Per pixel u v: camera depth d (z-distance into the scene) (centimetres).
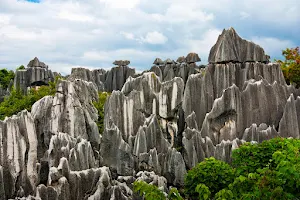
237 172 1908
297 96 3222
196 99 3356
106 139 2708
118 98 3003
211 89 3394
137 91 3098
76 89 3023
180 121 3331
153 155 2725
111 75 6900
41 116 2692
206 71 3450
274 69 3506
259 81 3234
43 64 6788
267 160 1920
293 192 1338
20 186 2084
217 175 2028
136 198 2297
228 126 3141
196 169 2155
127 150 2677
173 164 2686
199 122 3331
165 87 3203
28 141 2175
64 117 2647
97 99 3797
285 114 3094
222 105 3122
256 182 1445
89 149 2419
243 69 3444
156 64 6988
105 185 2216
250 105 3178
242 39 3591
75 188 2142
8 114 3731
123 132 2991
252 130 2978
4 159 2045
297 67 4356
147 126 2945
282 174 1332
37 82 6538
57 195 2039
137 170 2770
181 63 6481
